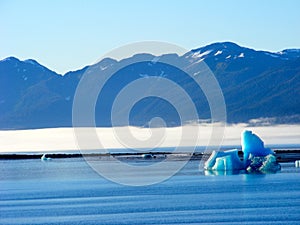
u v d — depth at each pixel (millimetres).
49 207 119312
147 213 108875
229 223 98688
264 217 103625
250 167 176125
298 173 172125
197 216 104938
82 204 122250
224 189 141125
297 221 100125
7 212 114625
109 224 99688
